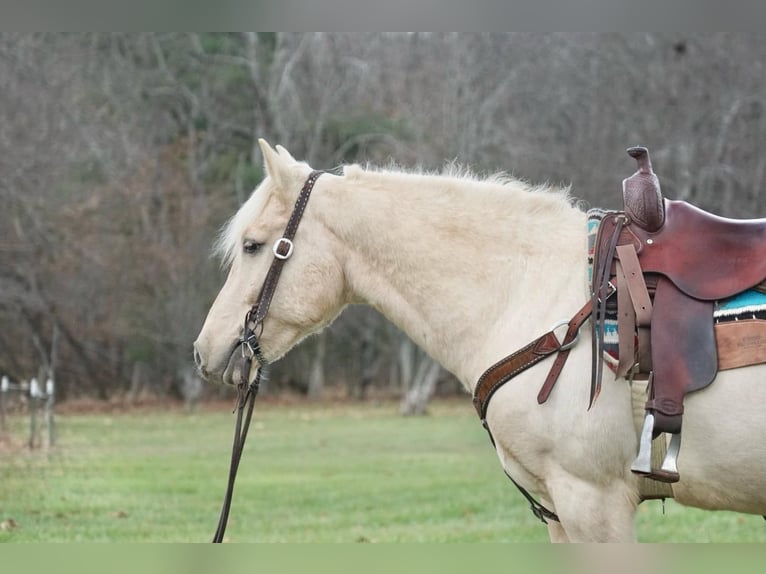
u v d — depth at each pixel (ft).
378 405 100.32
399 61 99.30
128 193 92.02
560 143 87.86
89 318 91.86
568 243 12.28
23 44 86.69
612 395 11.44
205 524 27.55
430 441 58.75
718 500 11.35
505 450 12.01
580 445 11.44
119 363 97.30
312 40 102.22
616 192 81.35
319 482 38.14
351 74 102.58
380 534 25.52
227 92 105.19
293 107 103.09
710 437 11.02
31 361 92.17
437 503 32.22
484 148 89.76
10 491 34.40
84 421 74.69
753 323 11.03
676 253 11.57
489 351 12.23
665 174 82.74
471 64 89.71
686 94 83.46
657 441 11.52
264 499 33.30
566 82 87.25
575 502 11.50
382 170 13.80
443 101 92.73
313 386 106.01
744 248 11.41
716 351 11.07
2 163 83.87
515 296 12.23
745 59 82.69
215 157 103.81
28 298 85.61
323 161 100.37
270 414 86.99
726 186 82.48
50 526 26.55
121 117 97.71
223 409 92.07
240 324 13.06
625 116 83.87
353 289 13.08
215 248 14.16
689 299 11.32
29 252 87.04
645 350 11.35
